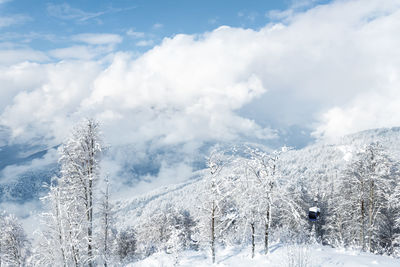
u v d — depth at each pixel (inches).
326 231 1346.0
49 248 502.6
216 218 792.9
